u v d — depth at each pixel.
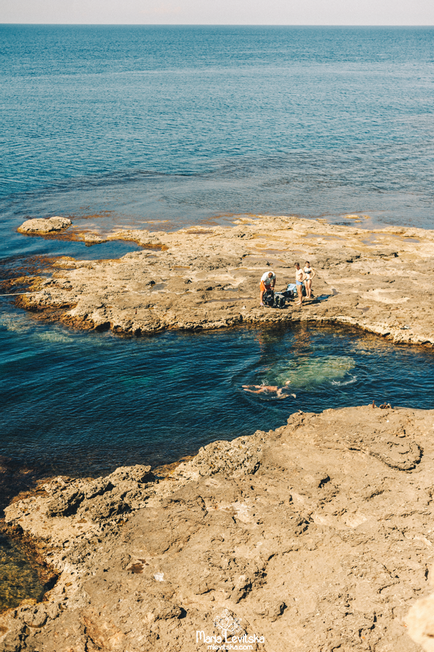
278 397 16.33
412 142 58.72
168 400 16.41
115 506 11.68
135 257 27.48
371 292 23.12
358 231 31.97
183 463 13.38
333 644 8.07
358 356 18.77
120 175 44.94
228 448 13.56
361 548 9.84
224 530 10.52
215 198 39.19
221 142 57.25
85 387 17.16
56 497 12.02
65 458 13.99
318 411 15.55
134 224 33.38
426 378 17.27
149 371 18.06
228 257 27.17
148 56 194.88
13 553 10.89
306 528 10.49
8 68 139.25
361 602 8.70
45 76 120.88
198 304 22.20
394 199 39.69
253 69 145.38
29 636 8.84
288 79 119.06
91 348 19.56
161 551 10.23
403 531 10.16
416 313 21.06
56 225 31.94
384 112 76.56
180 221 34.12
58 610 9.31
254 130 63.22
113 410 15.98
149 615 8.77
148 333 20.58
